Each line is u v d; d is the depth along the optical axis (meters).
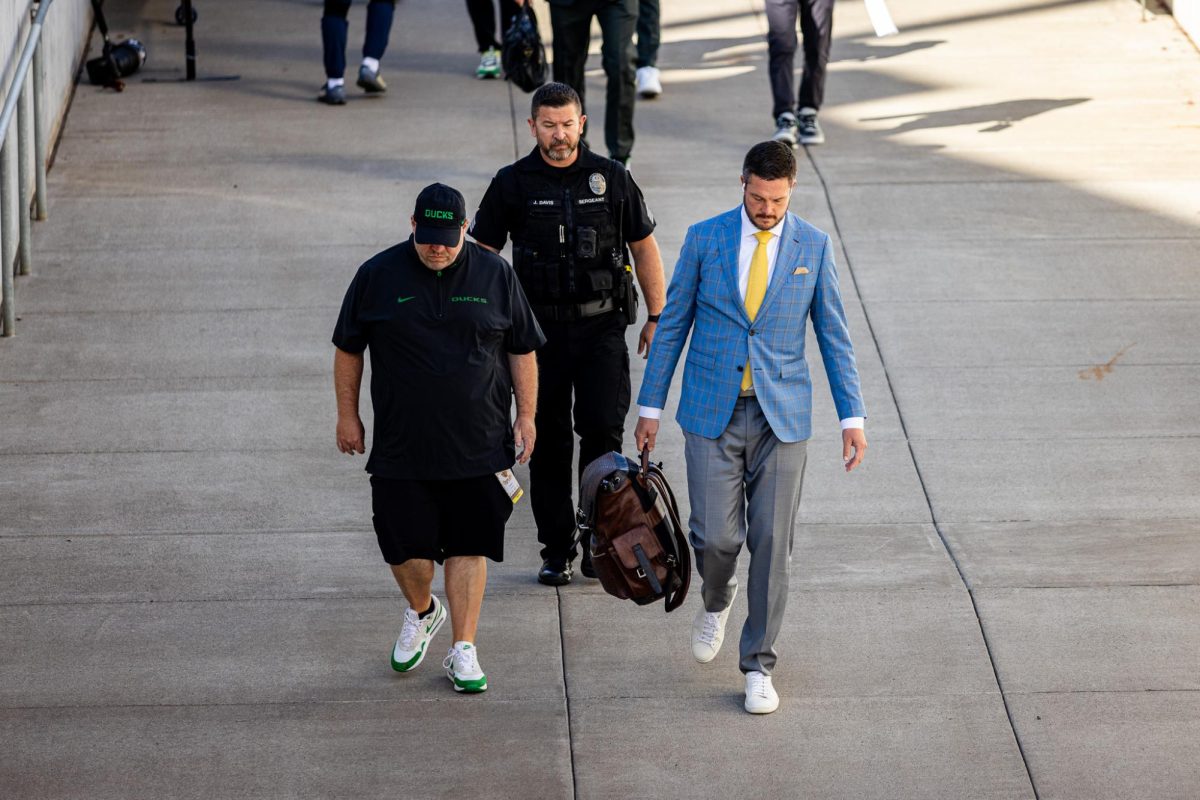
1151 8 49.59
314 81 45.00
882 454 27.22
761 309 19.00
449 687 20.66
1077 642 21.67
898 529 24.92
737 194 37.19
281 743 19.33
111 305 32.22
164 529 24.73
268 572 23.61
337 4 42.41
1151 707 20.11
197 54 47.09
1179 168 38.31
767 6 39.19
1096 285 33.06
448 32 49.69
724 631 21.66
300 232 35.44
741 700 20.38
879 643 21.70
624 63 35.91
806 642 21.77
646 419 19.94
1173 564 23.67
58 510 25.17
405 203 36.78
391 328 19.05
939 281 33.34
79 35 45.12
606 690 20.61
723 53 47.31
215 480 26.28
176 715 19.91
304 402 28.97
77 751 19.08
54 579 23.20
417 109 42.75
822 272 19.22
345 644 21.72
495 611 22.66
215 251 34.56
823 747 19.33
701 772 18.83
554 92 21.45
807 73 39.69
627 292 22.34
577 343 22.23
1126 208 36.38
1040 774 18.78
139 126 41.22
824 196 37.09
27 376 29.48
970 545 24.38
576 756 19.11
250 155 39.50
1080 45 46.72
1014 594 22.94
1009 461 26.92
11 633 21.73
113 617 22.23
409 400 19.17
